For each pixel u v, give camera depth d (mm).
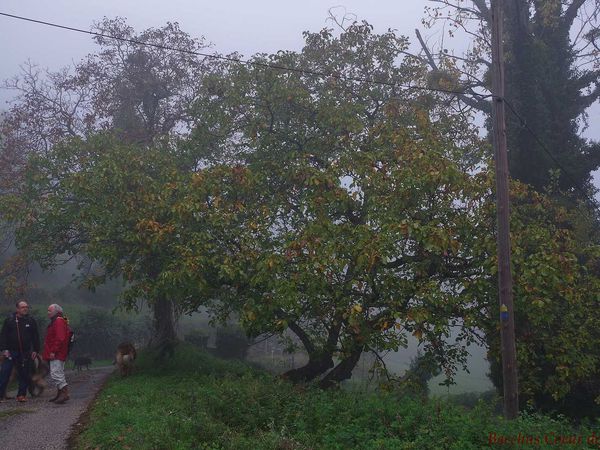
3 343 12703
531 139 19141
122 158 16281
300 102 15805
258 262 13305
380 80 17281
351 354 13914
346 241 12789
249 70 16203
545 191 18359
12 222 18734
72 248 18422
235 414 9898
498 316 13148
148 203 15000
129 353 16719
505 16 20438
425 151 13242
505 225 11195
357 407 9773
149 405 10414
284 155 15766
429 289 12367
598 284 13820
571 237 14648
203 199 14547
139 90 24531
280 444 8305
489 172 13695
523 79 19656
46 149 24188
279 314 13938
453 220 13336
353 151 14789
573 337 13547
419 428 8734
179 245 14039
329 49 17328
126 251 15711
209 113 16453
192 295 15195
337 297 12812
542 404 16328
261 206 14766
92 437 8648
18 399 12602
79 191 15711
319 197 13742
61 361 12336
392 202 13094
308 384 12977
